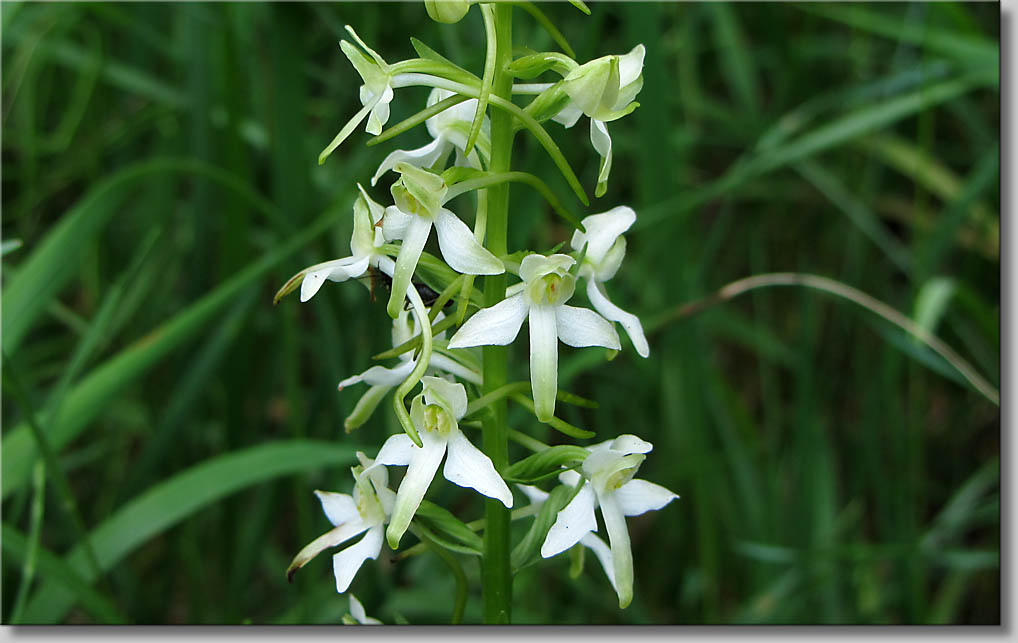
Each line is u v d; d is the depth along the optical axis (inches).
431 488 16.8
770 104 23.7
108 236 21.0
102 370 15.5
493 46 12.9
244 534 19.1
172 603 20.4
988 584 20.8
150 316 20.2
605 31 20.5
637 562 20.6
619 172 21.5
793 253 23.5
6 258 20.9
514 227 16.4
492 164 13.2
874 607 18.8
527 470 13.3
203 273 18.5
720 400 18.4
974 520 20.3
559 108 13.1
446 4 13.0
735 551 19.0
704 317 19.9
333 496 13.6
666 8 20.7
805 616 17.6
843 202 19.0
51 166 21.7
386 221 13.2
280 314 19.0
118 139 20.8
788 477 20.7
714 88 25.0
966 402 22.3
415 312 13.3
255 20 19.6
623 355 20.6
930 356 16.1
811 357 18.0
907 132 23.0
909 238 24.5
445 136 13.5
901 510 18.5
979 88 22.9
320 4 17.0
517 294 13.2
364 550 13.4
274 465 15.4
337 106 18.9
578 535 13.2
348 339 17.2
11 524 15.3
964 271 21.8
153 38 18.7
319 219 17.2
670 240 17.2
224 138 18.0
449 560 13.6
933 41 17.2
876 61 22.7
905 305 18.7
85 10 20.1
